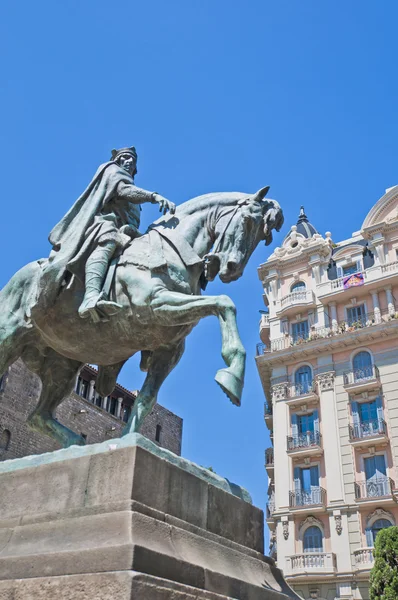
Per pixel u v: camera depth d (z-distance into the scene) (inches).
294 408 1189.7
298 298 1300.4
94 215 181.9
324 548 1039.6
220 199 185.6
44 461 136.6
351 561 997.2
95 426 1139.3
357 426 1095.6
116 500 118.2
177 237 173.9
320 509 1060.5
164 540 115.3
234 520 147.6
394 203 1280.8
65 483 127.5
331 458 1097.4
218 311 147.7
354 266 1291.8
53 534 116.3
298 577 1016.2
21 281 187.0
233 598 119.9
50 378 192.2
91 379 1168.8
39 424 187.0
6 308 186.7
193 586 111.0
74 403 1098.7
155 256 165.3
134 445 123.7
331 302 1255.5
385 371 1113.4
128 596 93.1
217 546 132.4
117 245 172.6
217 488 145.7
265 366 1266.0
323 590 1002.1
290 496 1101.7
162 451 136.6
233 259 170.1
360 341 1161.4
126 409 1254.9
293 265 1368.1
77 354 180.7
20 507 130.3
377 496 1011.9
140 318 161.2
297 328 1291.8
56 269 168.2
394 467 1033.5
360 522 1021.2
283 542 1081.4
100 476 123.6
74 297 169.9
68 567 103.1
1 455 936.3
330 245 1347.2
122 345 171.8
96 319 159.6
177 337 166.2
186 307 151.1
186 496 132.9
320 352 1200.8
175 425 1434.5
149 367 175.0
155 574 102.7
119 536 107.8
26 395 1019.3
